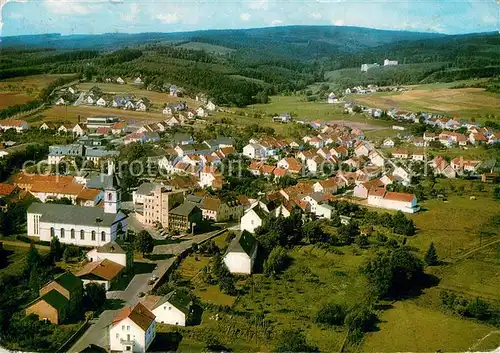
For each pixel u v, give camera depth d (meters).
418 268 165.25
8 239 192.25
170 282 161.50
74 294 145.00
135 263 177.88
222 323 139.00
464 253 184.75
